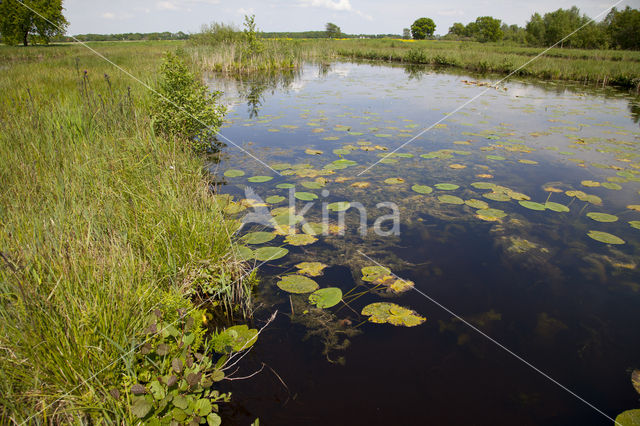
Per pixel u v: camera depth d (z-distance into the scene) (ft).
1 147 10.44
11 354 4.58
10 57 48.67
